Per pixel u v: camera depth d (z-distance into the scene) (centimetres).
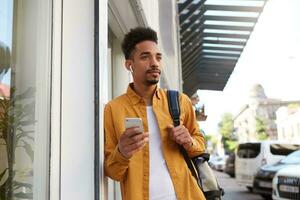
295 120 4838
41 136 205
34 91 209
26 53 210
